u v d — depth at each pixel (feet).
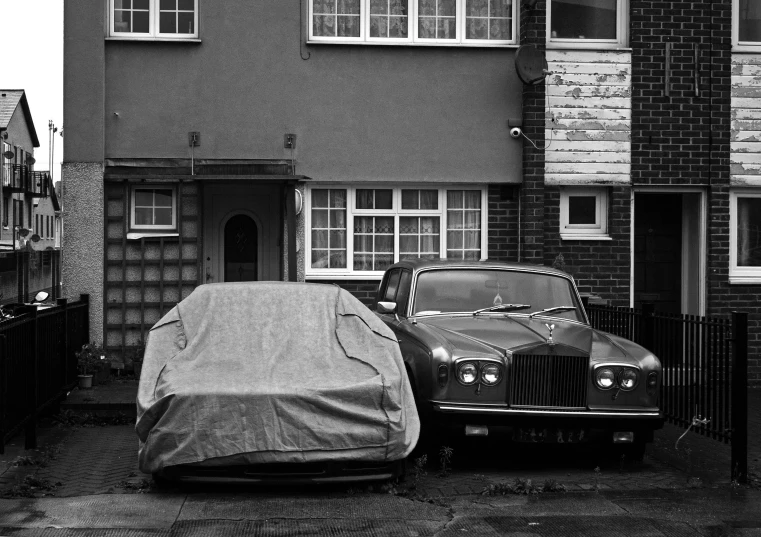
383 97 42.83
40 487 23.72
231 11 42.11
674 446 30.78
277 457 22.52
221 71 42.14
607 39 44.19
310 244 43.01
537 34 42.52
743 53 44.24
